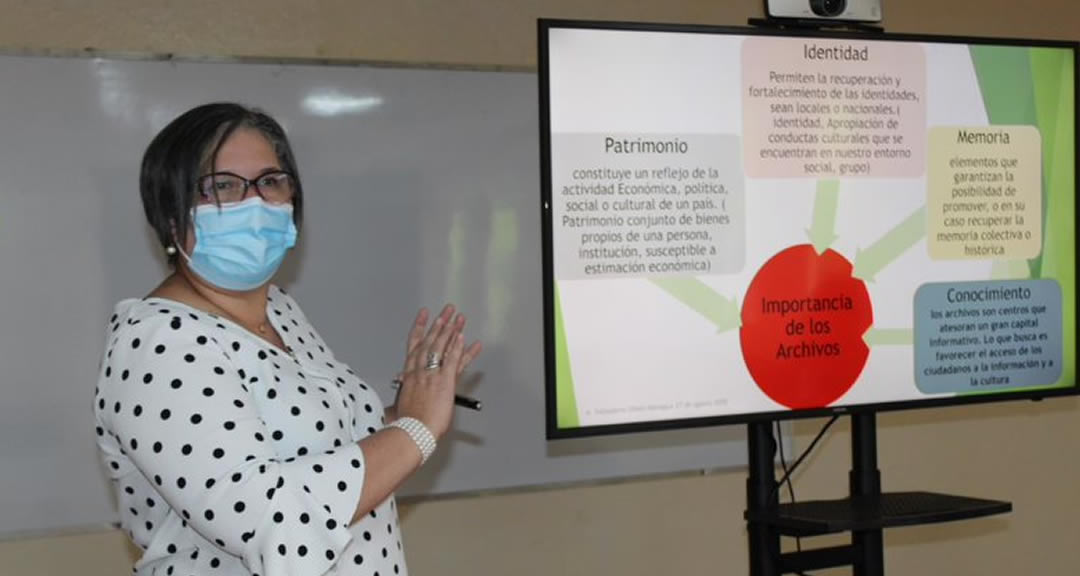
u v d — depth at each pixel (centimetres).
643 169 228
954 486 381
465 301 331
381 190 323
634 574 348
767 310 236
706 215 232
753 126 236
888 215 245
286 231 177
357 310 321
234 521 153
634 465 348
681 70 230
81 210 299
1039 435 390
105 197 301
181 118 169
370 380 323
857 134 243
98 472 301
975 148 252
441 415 178
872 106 244
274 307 194
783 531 233
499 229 335
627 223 227
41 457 296
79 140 298
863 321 243
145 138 303
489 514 334
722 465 356
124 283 302
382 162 323
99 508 301
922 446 378
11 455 294
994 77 254
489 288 334
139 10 304
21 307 295
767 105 237
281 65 314
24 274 295
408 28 327
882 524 215
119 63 301
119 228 302
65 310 298
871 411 243
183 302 171
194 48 308
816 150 240
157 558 171
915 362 247
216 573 167
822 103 240
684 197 230
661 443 350
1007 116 254
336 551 159
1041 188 258
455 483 331
